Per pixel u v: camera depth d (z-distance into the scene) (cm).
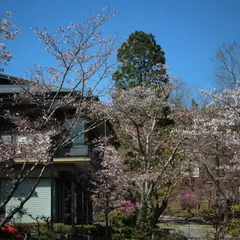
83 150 1856
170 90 1845
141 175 1642
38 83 1122
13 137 1252
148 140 1767
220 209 1549
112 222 1934
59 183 1942
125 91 1667
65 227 1622
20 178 921
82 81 1031
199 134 1422
